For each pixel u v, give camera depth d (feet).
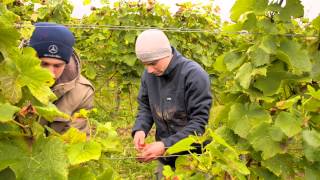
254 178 7.61
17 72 4.61
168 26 23.04
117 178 5.60
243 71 7.38
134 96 24.81
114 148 5.58
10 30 4.51
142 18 21.80
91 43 21.88
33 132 4.54
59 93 7.50
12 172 4.57
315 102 6.91
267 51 7.07
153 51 9.35
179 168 6.98
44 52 7.22
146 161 9.11
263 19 7.37
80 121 7.15
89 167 5.58
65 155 4.46
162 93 10.03
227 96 7.91
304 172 7.44
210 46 24.18
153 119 10.97
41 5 20.20
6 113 4.23
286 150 7.12
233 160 6.56
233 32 7.59
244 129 7.33
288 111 7.41
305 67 7.21
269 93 7.41
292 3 7.23
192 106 9.55
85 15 22.88
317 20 7.88
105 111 24.36
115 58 21.40
